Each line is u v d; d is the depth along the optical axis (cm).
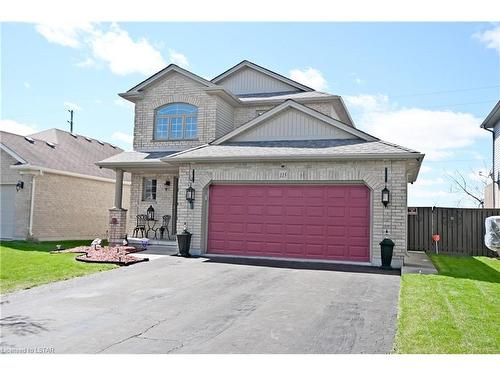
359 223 1256
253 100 1898
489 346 542
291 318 679
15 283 916
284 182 1330
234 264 1206
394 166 1213
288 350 539
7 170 1894
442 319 652
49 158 2002
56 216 1961
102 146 2642
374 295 834
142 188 1909
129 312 713
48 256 1298
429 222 1736
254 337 588
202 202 1405
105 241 1950
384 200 1198
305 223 1309
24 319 669
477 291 859
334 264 1218
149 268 1138
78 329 621
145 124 1877
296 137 1459
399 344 550
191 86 1820
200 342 569
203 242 1399
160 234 1850
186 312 714
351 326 636
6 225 1878
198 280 980
